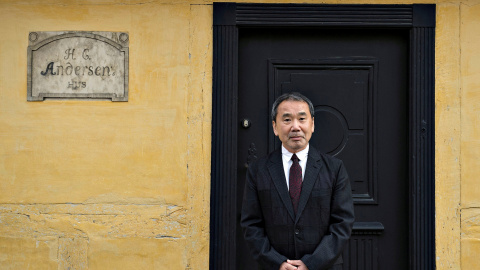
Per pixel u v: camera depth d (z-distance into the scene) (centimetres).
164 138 382
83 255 382
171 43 384
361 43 399
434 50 382
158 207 381
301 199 289
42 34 385
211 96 383
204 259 382
